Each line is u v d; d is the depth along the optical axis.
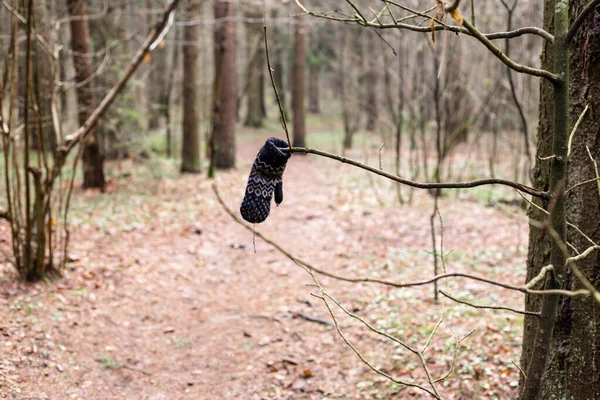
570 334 2.95
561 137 2.33
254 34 25.50
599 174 2.82
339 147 21.31
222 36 13.85
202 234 9.48
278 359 5.65
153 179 13.01
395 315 6.25
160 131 19.47
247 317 6.57
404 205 11.05
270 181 2.77
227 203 11.54
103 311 6.29
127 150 14.00
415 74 11.70
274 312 6.64
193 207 10.92
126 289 6.96
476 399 4.67
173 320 6.45
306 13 2.93
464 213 10.14
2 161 12.09
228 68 15.21
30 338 5.37
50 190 6.43
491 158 12.11
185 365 5.57
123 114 12.07
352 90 25.16
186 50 13.87
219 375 5.43
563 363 2.98
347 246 8.89
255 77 27.97
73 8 10.41
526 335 3.66
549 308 2.44
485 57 13.62
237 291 7.36
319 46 30.42
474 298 6.47
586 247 2.87
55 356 5.24
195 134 14.18
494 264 7.57
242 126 28.67
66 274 6.89
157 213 10.26
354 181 13.77
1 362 4.89
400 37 11.43
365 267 7.90
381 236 9.20
